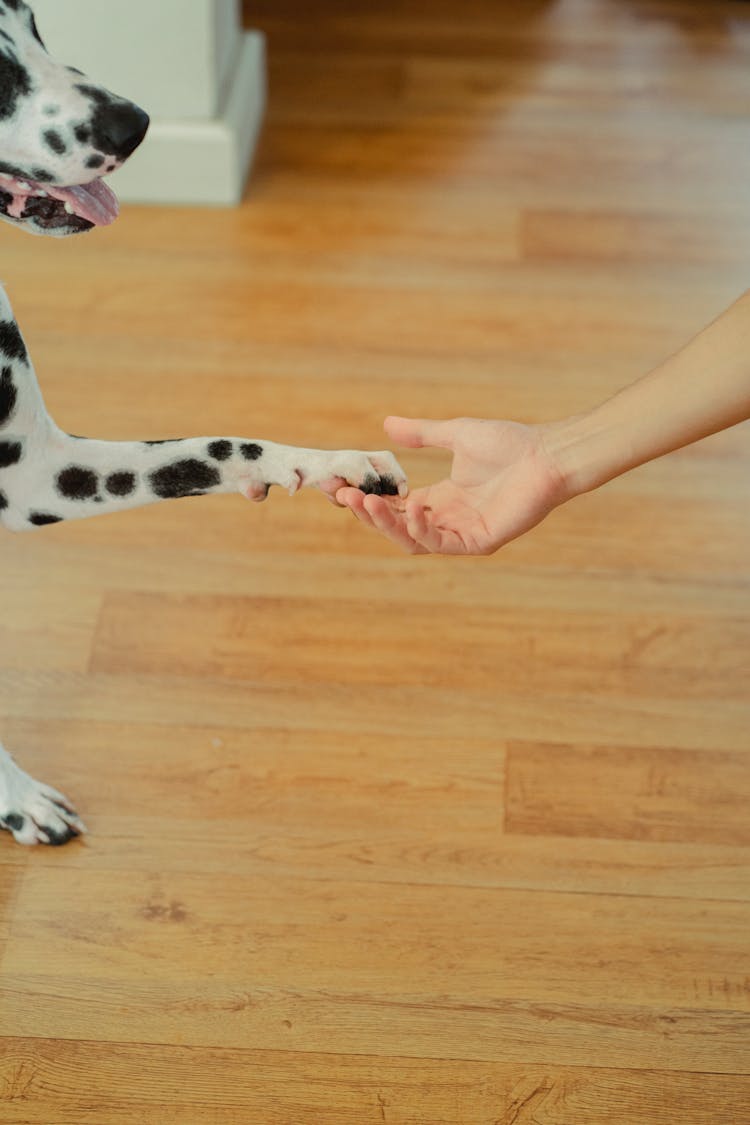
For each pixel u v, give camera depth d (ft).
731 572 6.49
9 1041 4.60
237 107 8.96
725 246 8.91
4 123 4.26
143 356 7.68
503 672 5.97
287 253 8.64
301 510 6.75
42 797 5.20
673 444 4.17
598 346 7.98
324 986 4.79
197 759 5.56
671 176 9.62
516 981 4.83
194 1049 4.60
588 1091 4.51
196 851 5.22
